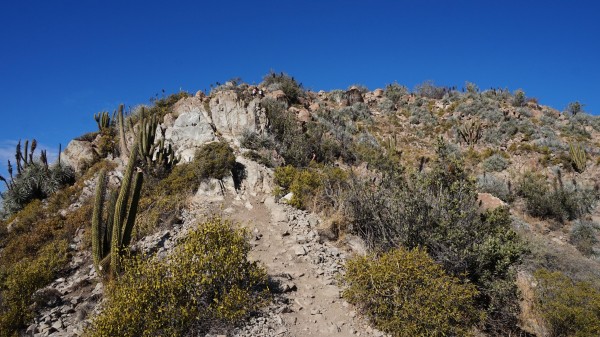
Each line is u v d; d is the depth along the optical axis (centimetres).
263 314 700
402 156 2252
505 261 801
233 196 1323
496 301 775
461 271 820
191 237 750
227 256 713
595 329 671
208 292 694
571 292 730
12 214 1631
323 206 1221
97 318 640
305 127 2011
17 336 757
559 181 1959
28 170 1736
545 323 754
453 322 694
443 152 1111
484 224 935
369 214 1051
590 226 1580
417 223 910
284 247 1008
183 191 1335
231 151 1476
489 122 2725
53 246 1172
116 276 819
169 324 630
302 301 767
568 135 2620
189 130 1634
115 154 1775
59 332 756
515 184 1969
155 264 693
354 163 1895
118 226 880
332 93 3241
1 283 966
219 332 639
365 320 717
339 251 1000
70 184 1731
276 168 1445
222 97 1778
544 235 1537
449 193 997
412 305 667
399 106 3219
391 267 710
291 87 2636
